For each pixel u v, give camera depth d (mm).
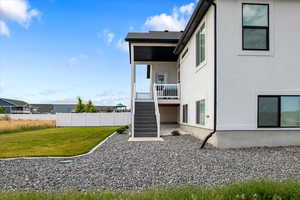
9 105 60188
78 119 28484
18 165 6883
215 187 4230
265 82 9555
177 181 5301
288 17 9664
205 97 11000
